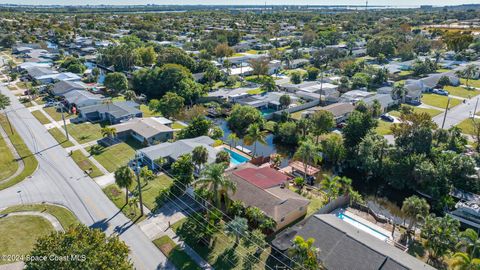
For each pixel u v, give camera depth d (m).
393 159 67.50
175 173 60.09
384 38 195.12
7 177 64.12
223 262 43.97
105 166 68.81
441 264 44.50
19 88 124.81
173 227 50.56
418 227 52.09
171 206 55.59
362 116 77.56
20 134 84.31
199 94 115.06
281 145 87.50
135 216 53.03
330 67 165.25
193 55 172.12
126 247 35.16
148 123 85.94
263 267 43.28
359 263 39.91
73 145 78.56
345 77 131.88
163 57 146.75
